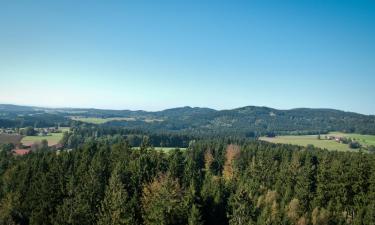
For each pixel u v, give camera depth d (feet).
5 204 260.01
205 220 233.55
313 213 274.77
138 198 246.88
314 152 506.89
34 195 264.31
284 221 253.65
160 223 212.64
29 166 317.01
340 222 272.92
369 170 317.22
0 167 380.37
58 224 231.30
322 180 324.80
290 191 322.55
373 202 275.80
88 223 228.84
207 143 611.06
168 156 350.02
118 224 211.41
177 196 231.91
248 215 237.66
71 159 329.52
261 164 391.24
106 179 269.44
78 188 250.16
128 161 303.89
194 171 310.24
